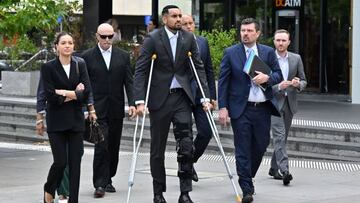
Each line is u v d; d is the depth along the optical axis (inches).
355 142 628.4
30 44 1091.3
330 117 755.4
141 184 489.1
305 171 536.7
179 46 405.4
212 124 413.1
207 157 624.4
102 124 449.7
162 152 405.7
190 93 403.2
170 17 405.4
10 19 559.8
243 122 420.5
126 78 458.3
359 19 912.9
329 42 1047.6
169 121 403.2
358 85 918.4
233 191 458.3
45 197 400.5
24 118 862.5
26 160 618.8
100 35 452.8
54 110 386.3
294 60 485.4
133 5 1737.2
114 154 462.0
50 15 570.9
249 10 1109.1
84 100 390.6
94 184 448.5
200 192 454.9
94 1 1038.4
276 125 480.1
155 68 404.5
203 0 1152.2
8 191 467.5
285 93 479.2
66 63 391.2
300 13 1066.1
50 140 388.8
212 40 835.4
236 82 423.8
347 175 519.2
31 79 1035.3
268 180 496.1
